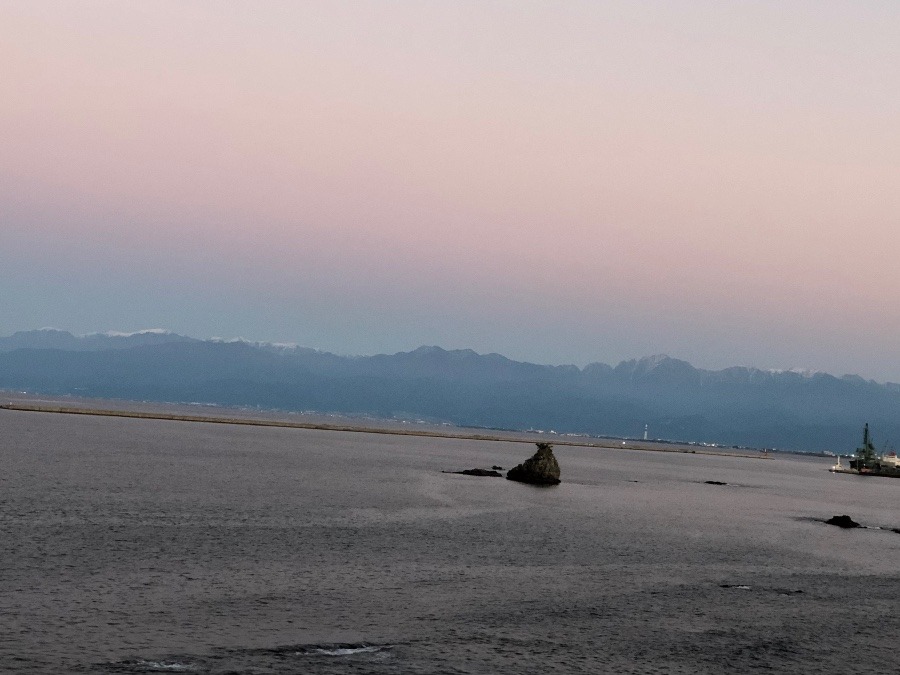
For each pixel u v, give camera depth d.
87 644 34.03
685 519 94.19
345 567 51.66
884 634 44.19
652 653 37.97
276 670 32.56
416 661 34.62
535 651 37.03
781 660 38.34
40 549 50.12
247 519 68.31
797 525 96.56
